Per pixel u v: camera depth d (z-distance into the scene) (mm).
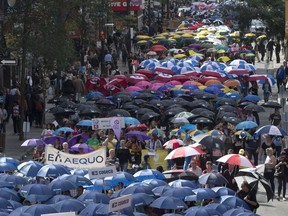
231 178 46875
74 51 84750
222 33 139875
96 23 96062
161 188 40250
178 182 41344
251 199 42844
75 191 41750
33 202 39188
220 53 113750
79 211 36875
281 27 117375
